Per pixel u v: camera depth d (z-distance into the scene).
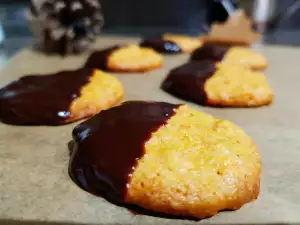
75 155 0.10
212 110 0.14
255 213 0.09
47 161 0.11
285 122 0.14
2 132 0.13
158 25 0.30
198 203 0.09
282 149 0.12
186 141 0.10
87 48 0.22
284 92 0.16
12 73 0.18
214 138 0.10
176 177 0.09
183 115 0.11
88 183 0.10
